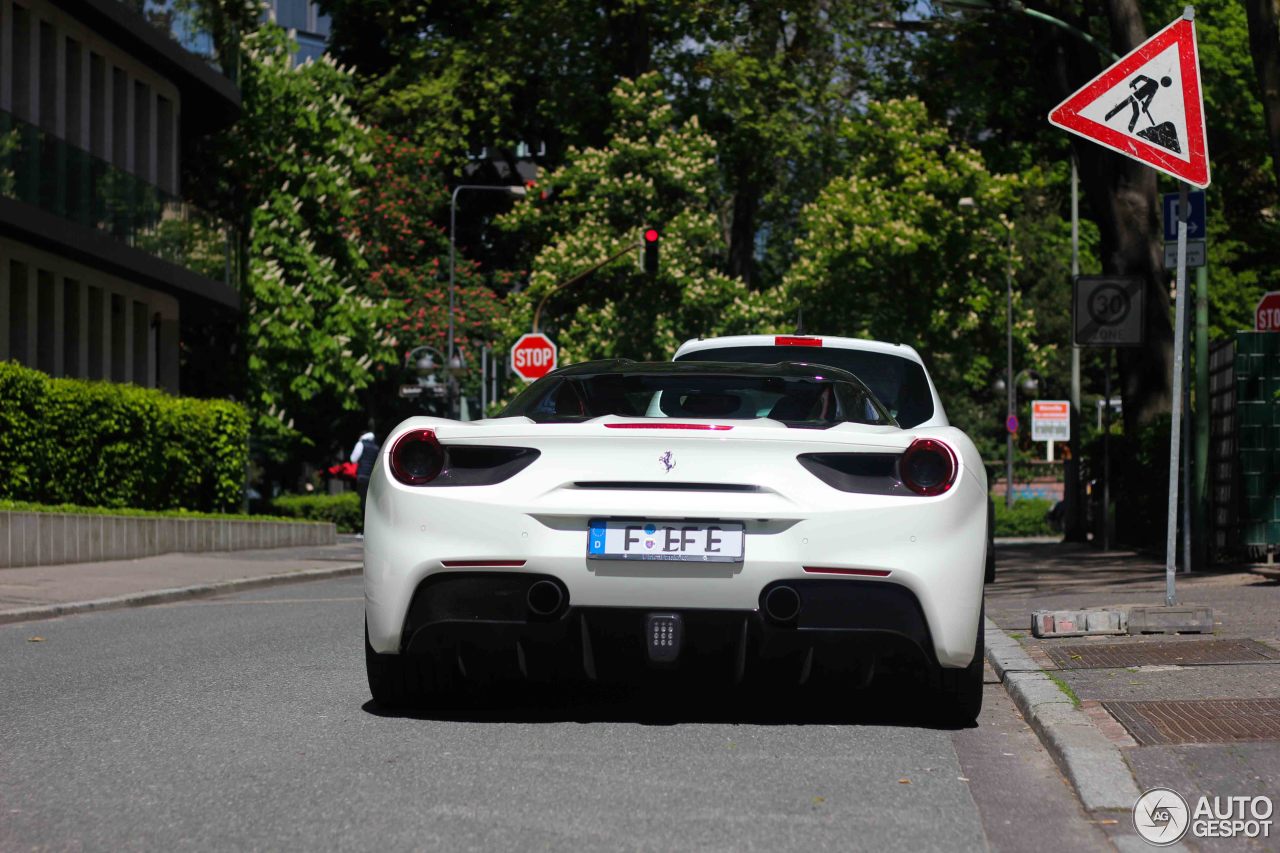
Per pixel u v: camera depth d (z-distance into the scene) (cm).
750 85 4672
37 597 1448
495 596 639
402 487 653
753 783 556
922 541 631
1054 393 6725
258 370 3588
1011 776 574
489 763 588
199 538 2336
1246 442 1546
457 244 5225
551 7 4553
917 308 4903
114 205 2766
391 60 5097
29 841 472
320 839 473
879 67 4712
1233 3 4019
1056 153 3017
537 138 5072
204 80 3238
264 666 902
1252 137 4016
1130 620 924
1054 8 2509
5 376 2058
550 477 638
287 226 3647
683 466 634
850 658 645
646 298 4469
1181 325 1009
